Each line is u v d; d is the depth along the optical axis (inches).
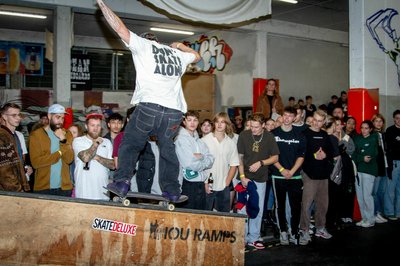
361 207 287.0
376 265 204.5
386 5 343.9
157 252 145.3
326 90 544.1
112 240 140.1
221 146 218.8
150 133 135.4
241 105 494.9
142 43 130.6
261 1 327.0
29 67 548.4
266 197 247.6
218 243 154.4
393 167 299.6
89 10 372.2
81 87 571.5
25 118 517.3
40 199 135.2
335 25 509.4
